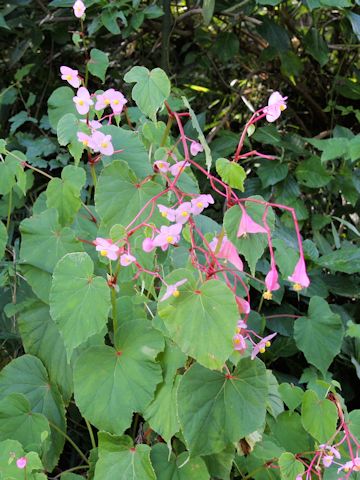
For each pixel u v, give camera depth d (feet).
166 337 2.44
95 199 2.42
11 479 2.43
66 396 2.71
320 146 4.22
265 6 4.83
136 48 5.08
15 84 4.54
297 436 2.69
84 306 2.19
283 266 2.93
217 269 2.29
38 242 2.63
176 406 2.27
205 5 4.24
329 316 3.42
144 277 2.48
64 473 2.64
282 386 2.70
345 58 5.24
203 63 4.99
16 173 2.73
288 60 4.75
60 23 4.58
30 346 2.77
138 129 3.06
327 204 4.77
